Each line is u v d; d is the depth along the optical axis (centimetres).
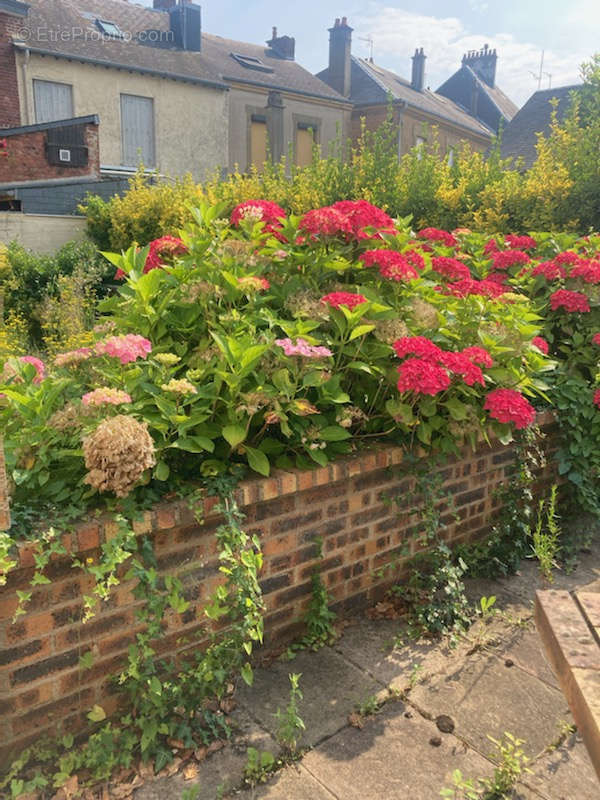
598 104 827
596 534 442
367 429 347
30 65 1786
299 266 374
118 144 1978
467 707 270
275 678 286
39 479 251
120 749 240
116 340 277
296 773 235
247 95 2328
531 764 240
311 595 314
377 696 275
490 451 390
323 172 1062
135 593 244
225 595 260
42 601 227
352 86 2858
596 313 468
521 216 809
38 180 1403
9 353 636
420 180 921
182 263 355
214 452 297
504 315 373
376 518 333
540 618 180
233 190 1181
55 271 1076
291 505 296
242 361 279
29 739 233
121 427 237
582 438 440
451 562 377
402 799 224
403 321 338
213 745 246
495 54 3988
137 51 2111
